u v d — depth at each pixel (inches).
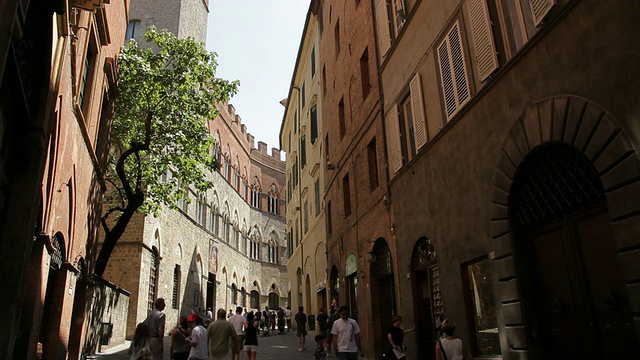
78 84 403.5
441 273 401.1
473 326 357.4
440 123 413.1
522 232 305.6
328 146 924.6
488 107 332.5
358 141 665.6
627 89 215.5
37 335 350.0
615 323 234.7
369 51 620.1
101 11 457.1
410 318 463.8
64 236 418.3
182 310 1255.5
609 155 223.9
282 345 920.9
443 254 398.0
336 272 871.7
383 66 565.3
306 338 1075.3
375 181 611.8
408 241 476.1
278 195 2369.6
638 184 208.7
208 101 811.4
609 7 225.8
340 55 794.2
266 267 2166.6
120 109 765.9
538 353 282.7
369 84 632.4
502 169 313.3
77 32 369.4
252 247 2091.5
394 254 516.7
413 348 452.1
